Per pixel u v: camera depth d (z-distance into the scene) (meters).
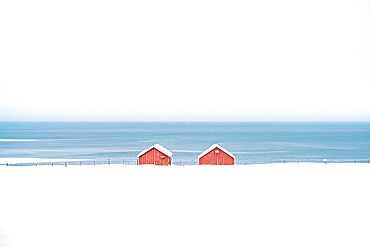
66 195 28.88
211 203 26.05
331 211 23.66
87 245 17.73
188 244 17.84
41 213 23.41
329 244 17.77
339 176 38.75
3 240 18.33
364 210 23.84
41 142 161.62
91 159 92.44
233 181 35.88
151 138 195.12
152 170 43.81
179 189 31.44
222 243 17.97
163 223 21.20
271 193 29.62
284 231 19.72
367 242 18.00
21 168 45.84
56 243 17.97
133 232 19.62
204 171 43.28
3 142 161.75
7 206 25.23
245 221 21.59
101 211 23.88
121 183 34.41
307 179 36.91
